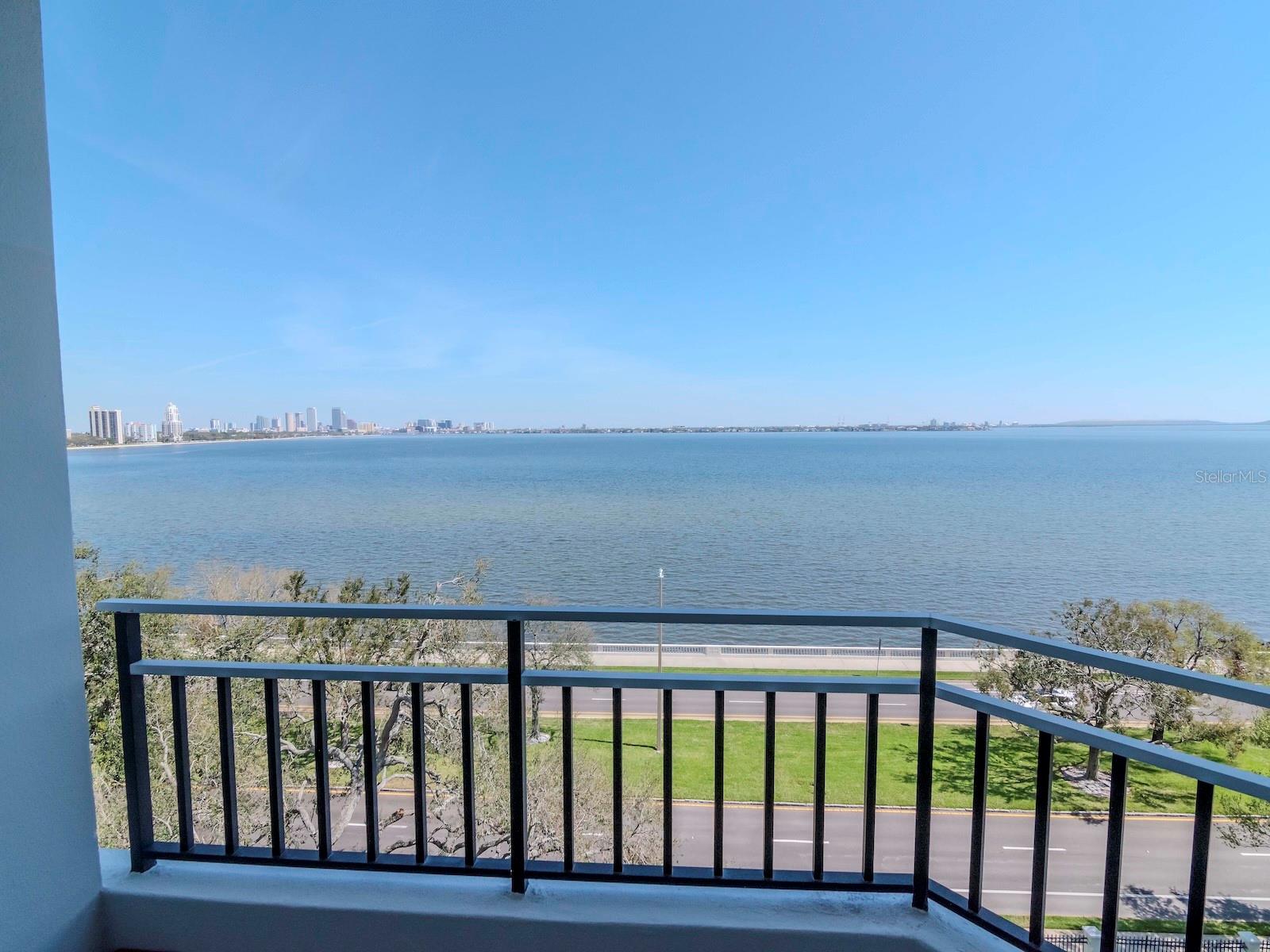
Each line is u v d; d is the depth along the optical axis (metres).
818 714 1.32
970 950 1.18
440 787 6.44
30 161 1.14
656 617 1.26
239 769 6.15
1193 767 0.97
